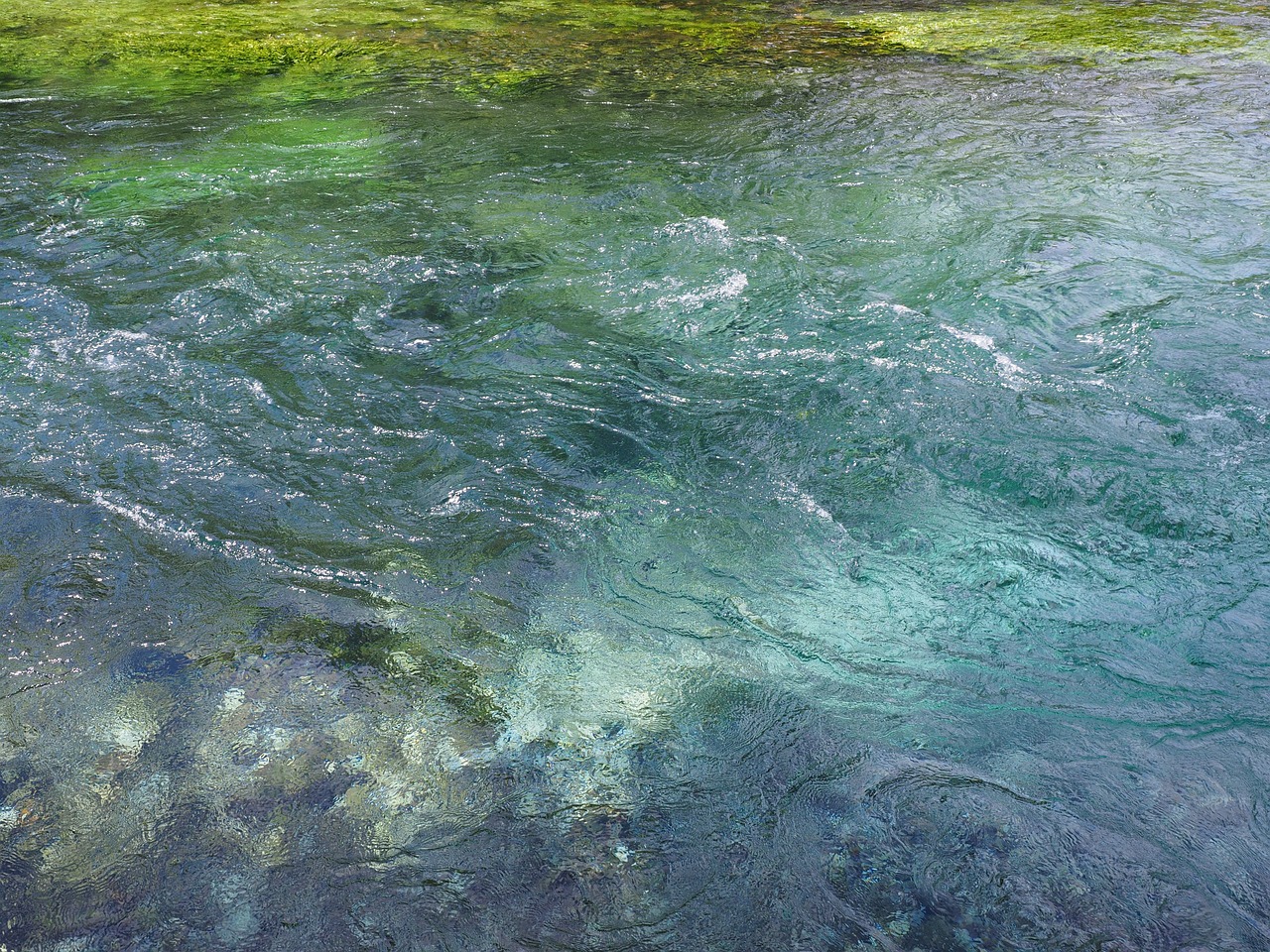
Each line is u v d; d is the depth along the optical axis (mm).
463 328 4539
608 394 4117
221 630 3029
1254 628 2979
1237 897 2266
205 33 9406
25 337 4336
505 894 2309
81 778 2561
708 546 3363
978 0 11094
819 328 4527
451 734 2697
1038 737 2666
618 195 5852
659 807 2506
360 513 3496
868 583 3199
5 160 6219
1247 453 3672
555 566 3289
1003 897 2279
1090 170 6172
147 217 5473
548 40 9344
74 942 2205
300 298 4719
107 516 3432
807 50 9016
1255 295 4695
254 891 2312
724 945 2203
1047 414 3920
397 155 6449
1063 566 3229
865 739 2680
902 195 5832
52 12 10125
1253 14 10234
